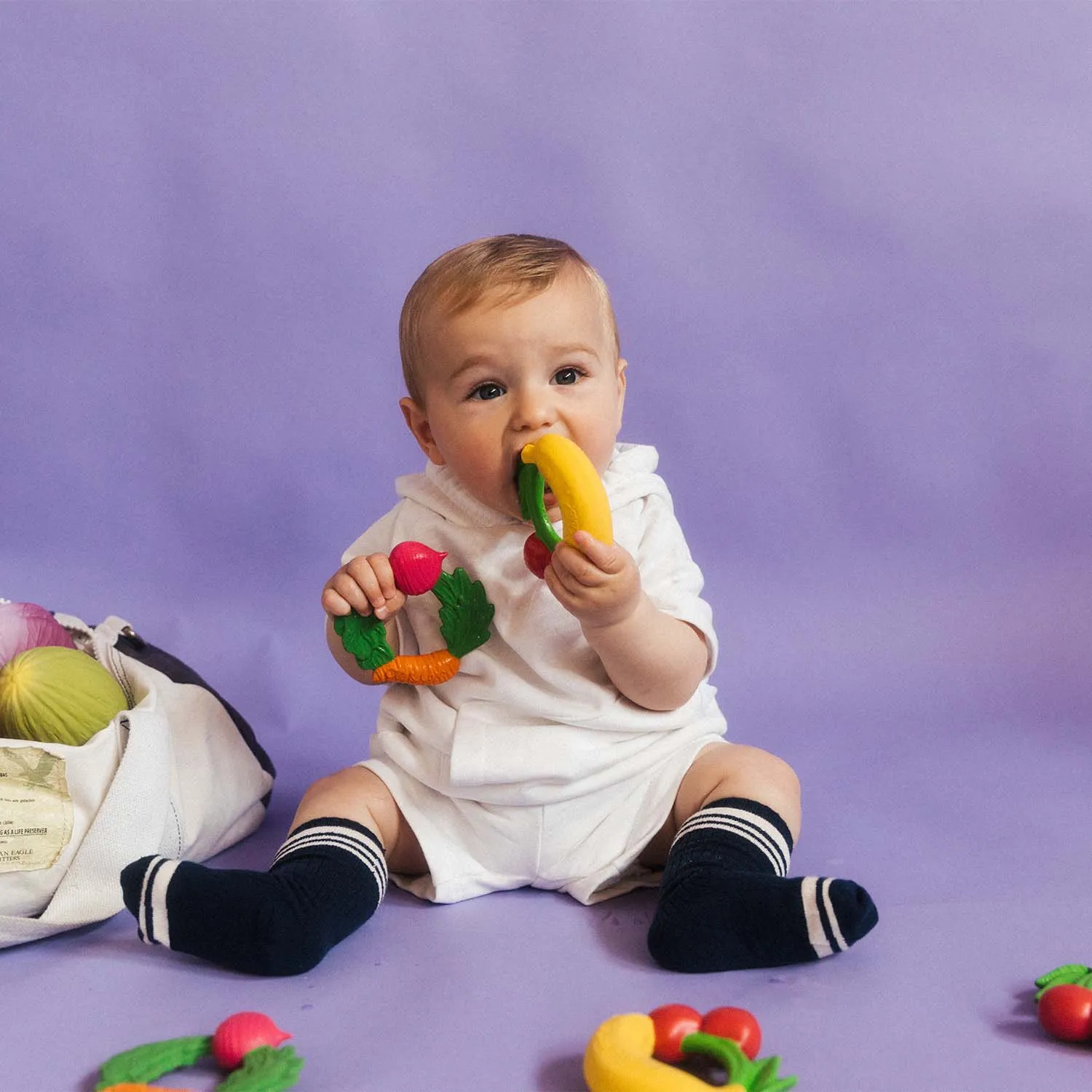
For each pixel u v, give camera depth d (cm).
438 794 157
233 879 138
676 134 250
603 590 139
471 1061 121
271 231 254
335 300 255
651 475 165
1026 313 248
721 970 135
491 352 146
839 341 251
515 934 146
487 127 253
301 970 138
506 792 151
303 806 156
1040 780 186
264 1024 122
